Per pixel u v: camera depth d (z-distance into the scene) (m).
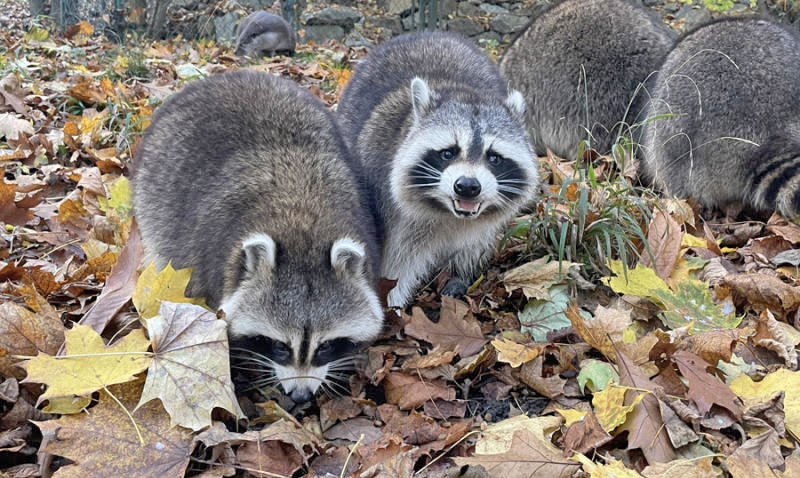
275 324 0.76
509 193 1.03
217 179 0.87
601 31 1.47
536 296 0.92
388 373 0.81
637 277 0.93
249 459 0.67
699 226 1.23
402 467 0.65
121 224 1.05
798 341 0.86
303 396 0.77
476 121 1.01
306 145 0.91
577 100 1.48
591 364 0.80
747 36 1.25
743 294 0.94
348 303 0.79
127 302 0.84
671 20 3.06
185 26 3.21
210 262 0.83
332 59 2.59
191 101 1.00
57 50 2.09
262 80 1.02
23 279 0.86
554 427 0.72
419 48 1.29
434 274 1.10
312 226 0.81
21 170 1.23
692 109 1.25
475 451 0.70
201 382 0.70
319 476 0.67
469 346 0.86
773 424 0.72
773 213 1.20
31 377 0.67
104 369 0.69
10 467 0.66
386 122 1.11
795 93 1.21
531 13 3.33
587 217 1.04
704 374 0.76
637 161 1.35
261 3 3.38
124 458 0.65
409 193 1.01
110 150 1.28
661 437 0.71
